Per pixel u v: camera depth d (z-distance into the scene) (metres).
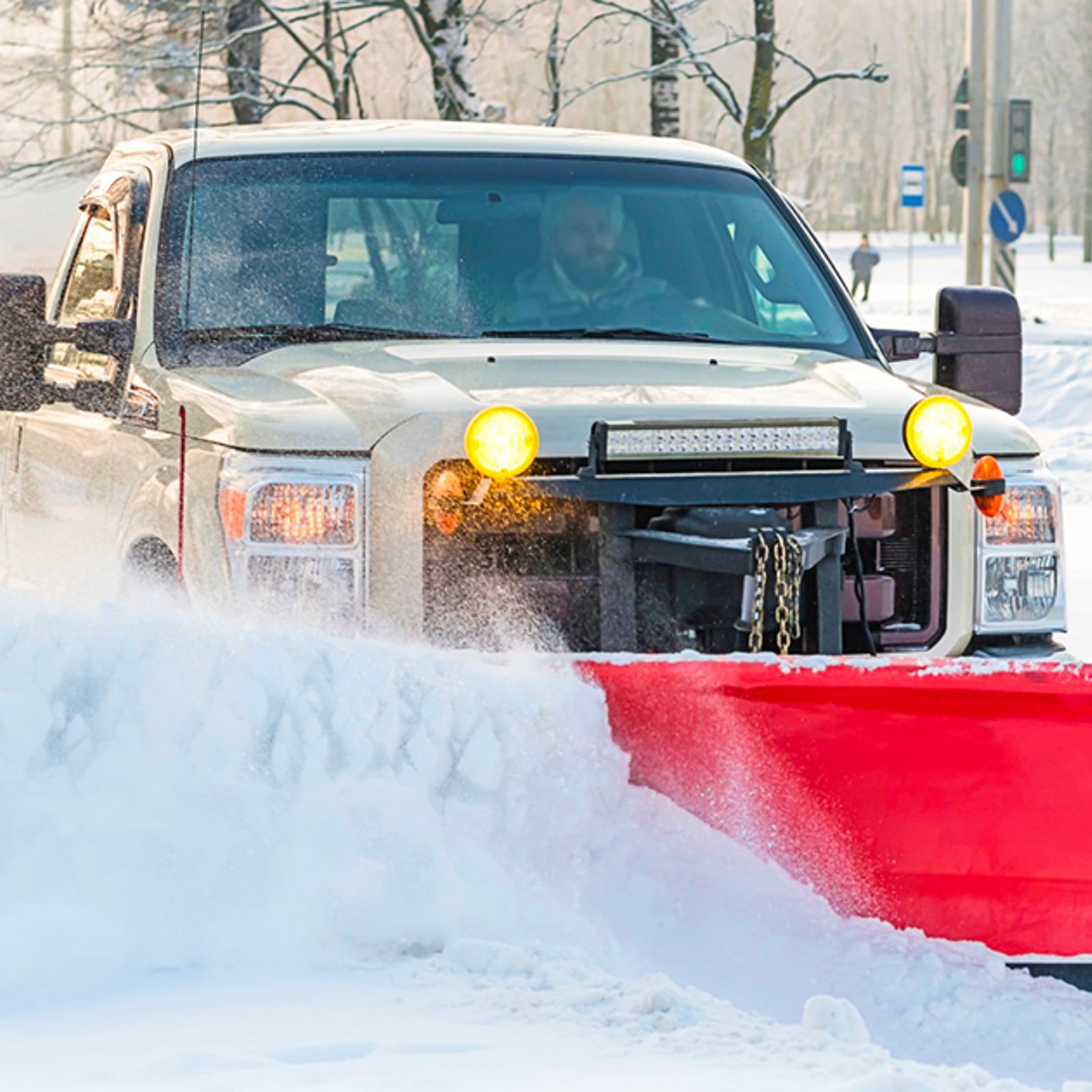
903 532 15.23
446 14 59.50
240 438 14.13
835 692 12.09
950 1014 11.59
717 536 13.88
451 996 10.67
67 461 17.03
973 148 67.12
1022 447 15.59
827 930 12.04
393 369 15.12
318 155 17.50
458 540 13.92
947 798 12.13
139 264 16.78
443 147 17.89
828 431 14.33
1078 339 78.19
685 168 18.58
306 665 11.97
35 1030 10.13
